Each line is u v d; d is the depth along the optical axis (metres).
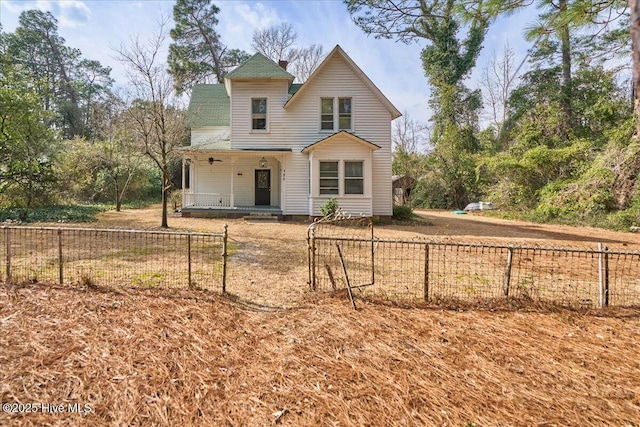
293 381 2.31
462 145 23.42
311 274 4.61
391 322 3.27
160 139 10.55
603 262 4.26
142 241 7.85
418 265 5.84
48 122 27.62
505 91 28.89
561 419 1.97
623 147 13.23
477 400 2.13
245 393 2.17
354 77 13.65
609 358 2.66
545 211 14.51
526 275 5.25
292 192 13.87
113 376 2.31
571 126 18.05
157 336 2.88
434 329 3.13
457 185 23.02
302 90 13.71
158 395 2.13
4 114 12.23
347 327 3.15
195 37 27.77
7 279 4.16
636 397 2.18
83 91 36.47
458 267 5.77
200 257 6.20
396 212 14.48
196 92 17.33
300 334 3.00
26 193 13.60
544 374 2.43
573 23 4.37
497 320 3.35
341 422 1.92
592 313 3.55
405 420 1.95
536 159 16.61
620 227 11.69
